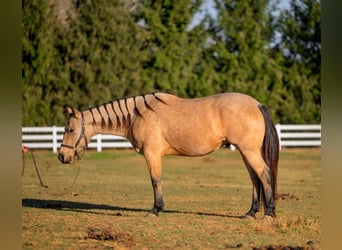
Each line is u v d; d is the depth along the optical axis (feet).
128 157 122.11
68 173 93.66
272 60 148.05
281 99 147.95
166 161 118.93
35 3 140.36
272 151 48.93
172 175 94.27
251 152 48.85
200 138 49.78
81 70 143.33
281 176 94.32
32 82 141.18
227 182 85.30
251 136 48.67
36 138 122.62
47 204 61.11
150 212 52.54
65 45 142.72
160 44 146.20
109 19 144.15
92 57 143.84
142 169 102.58
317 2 146.82
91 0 143.74
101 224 49.83
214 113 49.67
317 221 51.70
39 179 80.12
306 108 148.46
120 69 144.97
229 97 50.01
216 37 147.54
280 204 63.57
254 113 49.08
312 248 41.06
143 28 146.72
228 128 49.16
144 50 146.41
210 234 46.03
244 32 147.33
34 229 47.73
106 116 53.36
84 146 54.19
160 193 52.19
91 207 59.93
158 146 51.13
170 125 50.62
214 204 62.49
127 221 51.26
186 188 77.10
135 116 52.44
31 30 140.46
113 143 127.54
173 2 145.48
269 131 49.11
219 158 123.65
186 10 145.79
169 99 51.60
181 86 145.89
